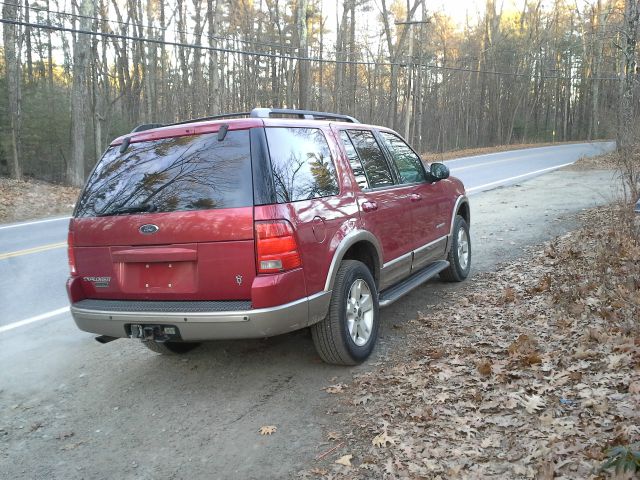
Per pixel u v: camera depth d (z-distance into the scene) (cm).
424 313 582
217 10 2498
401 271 539
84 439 377
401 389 403
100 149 2966
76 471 339
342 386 420
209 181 383
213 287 378
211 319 370
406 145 610
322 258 406
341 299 425
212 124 396
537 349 446
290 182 393
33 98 2823
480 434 334
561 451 297
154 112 3825
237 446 352
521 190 1584
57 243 1094
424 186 597
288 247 374
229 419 387
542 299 570
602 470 271
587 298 528
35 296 734
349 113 4497
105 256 408
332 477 310
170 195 390
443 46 5397
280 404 402
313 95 4850
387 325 554
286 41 4741
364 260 489
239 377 452
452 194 674
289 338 527
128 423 394
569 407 347
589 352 416
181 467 335
